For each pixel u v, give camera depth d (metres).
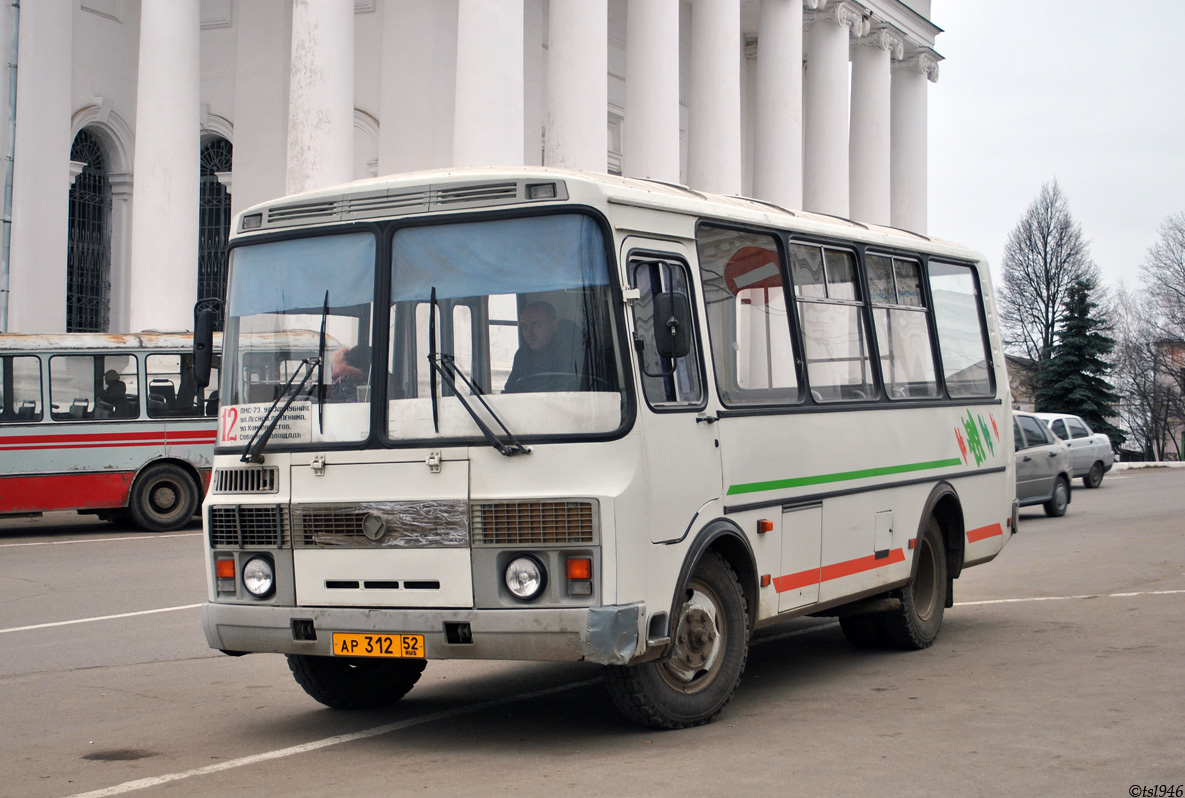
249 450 6.52
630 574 6.00
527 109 29.22
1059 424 29.67
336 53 21.27
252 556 6.55
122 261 27.48
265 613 6.46
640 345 6.25
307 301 6.62
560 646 5.88
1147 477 36.19
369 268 6.49
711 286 7.05
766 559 7.29
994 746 6.09
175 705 7.74
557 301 6.14
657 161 24.66
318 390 6.48
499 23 20.47
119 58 27.39
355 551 6.27
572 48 22.36
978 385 10.59
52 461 18.69
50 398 18.75
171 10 22.75
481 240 6.31
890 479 8.81
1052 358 58.56
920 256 9.81
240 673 8.81
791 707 7.25
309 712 7.47
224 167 28.86
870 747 6.12
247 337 6.77
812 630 10.44
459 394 6.16
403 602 6.18
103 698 7.97
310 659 7.22
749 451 7.14
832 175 33.81
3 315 23.80
